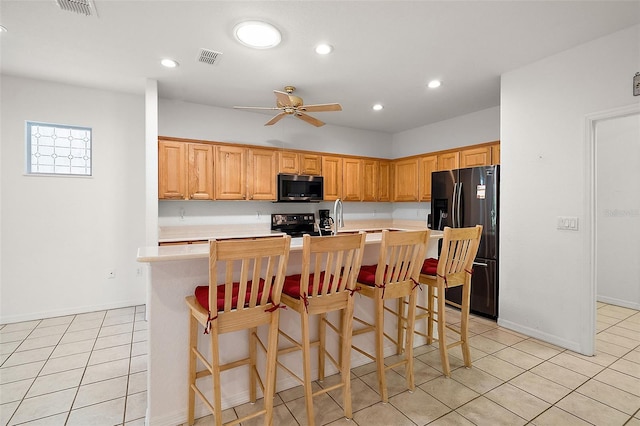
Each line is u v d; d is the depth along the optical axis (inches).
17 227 134.0
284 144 195.6
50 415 75.9
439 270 91.0
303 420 74.9
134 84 141.6
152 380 71.5
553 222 112.8
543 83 115.9
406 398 83.0
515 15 90.4
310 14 90.3
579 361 101.4
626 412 76.9
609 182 163.9
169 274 73.2
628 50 95.8
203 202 174.6
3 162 131.3
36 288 137.3
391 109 177.6
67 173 145.3
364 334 101.8
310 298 70.9
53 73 129.6
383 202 236.8
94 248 147.9
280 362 86.5
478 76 132.0
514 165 124.6
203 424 73.3
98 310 148.9
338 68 124.8
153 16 90.9
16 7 86.4
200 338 76.1
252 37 102.3
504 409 78.3
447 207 158.2
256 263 61.9
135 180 155.5
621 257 160.1
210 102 166.2
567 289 109.4
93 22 93.8
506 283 128.0
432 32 99.4
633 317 143.6
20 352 107.0
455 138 193.6
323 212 210.2
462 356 105.4
